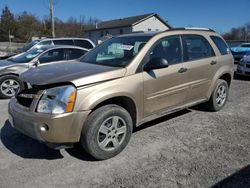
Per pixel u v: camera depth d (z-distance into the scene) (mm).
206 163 3898
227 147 4410
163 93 4691
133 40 4809
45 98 3645
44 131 3594
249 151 4273
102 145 3920
